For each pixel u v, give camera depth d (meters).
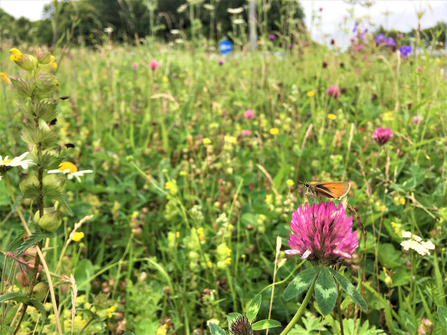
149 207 3.33
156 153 3.73
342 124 3.78
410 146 3.17
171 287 2.10
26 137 1.03
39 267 1.23
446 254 2.13
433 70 3.86
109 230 2.91
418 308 2.01
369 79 4.95
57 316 1.21
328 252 1.03
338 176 3.18
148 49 8.55
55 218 1.03
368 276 2.21
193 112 5.18
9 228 2.75
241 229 2.78
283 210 2.75
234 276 2.41
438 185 2.83
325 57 5.31
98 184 3.58
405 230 2.40
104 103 5.31
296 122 4.38
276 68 6.20
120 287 2.37
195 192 3.27
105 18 22.80
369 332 1.58
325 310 0.98
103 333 1.89
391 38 5.29
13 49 1.00
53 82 1.03
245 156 3.75
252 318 1.18
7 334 1.18
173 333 1.84
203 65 7.45
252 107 4.90
